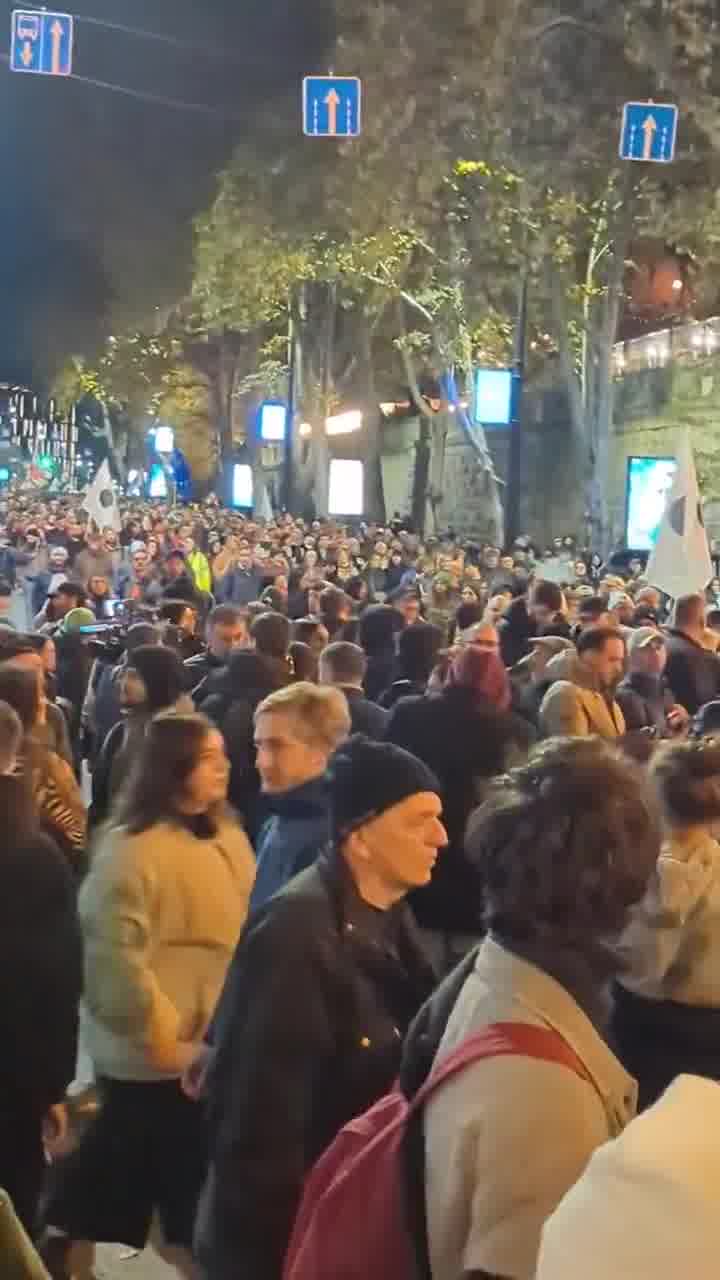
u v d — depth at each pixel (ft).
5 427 428.15
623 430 144.77
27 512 185.88
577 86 88.89
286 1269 9.21
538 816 8.63
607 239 106.11
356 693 27.84
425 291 134.82
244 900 16.43
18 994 14.67
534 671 33.45
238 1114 11.29
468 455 176.14
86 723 38.52
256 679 27.07
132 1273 18.08
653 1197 5.08
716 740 16.60
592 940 8.55
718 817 15.28
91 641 42.42
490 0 90.07
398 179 97.96
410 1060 9.04
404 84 92.58
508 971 8.48
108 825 16.84
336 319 193.88
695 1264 4.95
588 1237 5.17
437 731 23.20
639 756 24.13
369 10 93.71
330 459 188.24
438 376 151.23
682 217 94.63
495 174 98.43
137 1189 16.34
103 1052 16.35
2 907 14.64
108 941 15.76
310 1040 11.32
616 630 30.99
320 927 11.63
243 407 244.63
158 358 249.96
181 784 16.28
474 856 9.02
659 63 85.10
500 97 89.61
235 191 132.46
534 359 139.54
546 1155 7.89
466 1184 8.07
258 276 139.13
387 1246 8.54
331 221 120.98
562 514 159.43
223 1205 11.31
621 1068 8.40
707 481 126.21
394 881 12.14
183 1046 15.80
